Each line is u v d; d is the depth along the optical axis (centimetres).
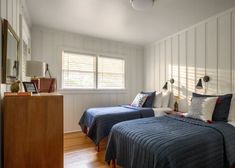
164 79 400
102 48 415
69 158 246
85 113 339
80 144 303
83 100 389
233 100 242
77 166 222
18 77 200
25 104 140
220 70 277
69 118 372
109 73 430
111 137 214
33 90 190
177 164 132
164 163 131
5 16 154
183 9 258
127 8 256
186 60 341
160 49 415
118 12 270
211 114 233
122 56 444
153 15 279
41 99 146
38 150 144
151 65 446
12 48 170
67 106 370
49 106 148
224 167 173
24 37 254
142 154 155
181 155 138
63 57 372
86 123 323
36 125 143
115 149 209
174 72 371
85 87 396
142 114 314
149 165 144
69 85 378
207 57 298
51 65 354
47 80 243
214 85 286
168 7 251
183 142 150
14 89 162
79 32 370
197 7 251
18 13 212
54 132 150
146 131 180
